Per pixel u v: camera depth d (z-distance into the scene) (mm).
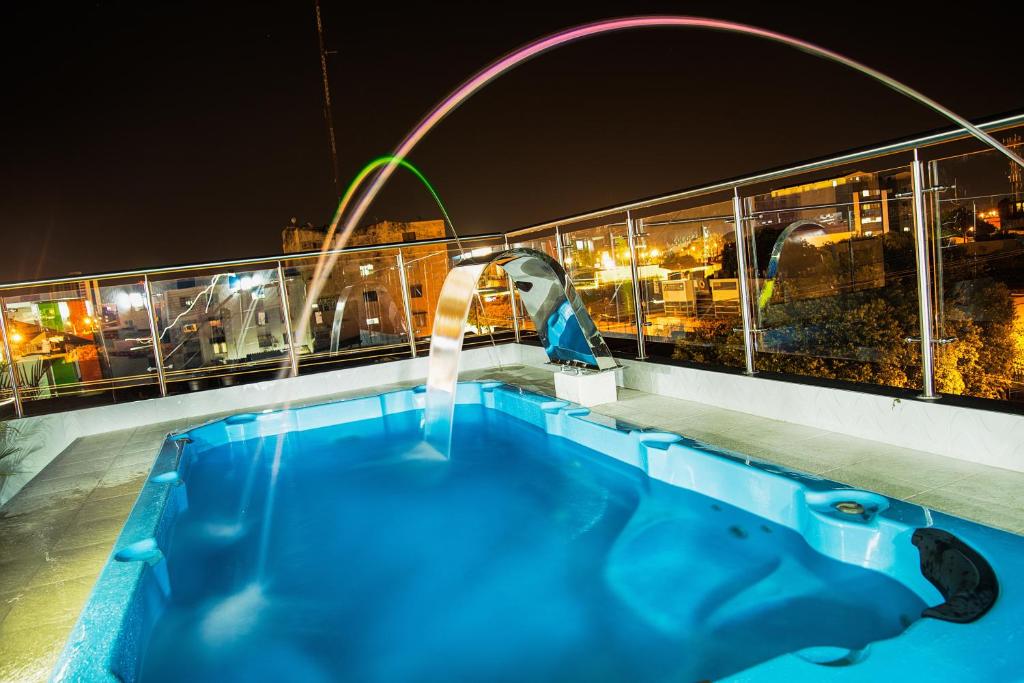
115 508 3012
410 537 2818
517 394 4199
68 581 2232
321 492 3475
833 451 2598
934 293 2926
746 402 3357
